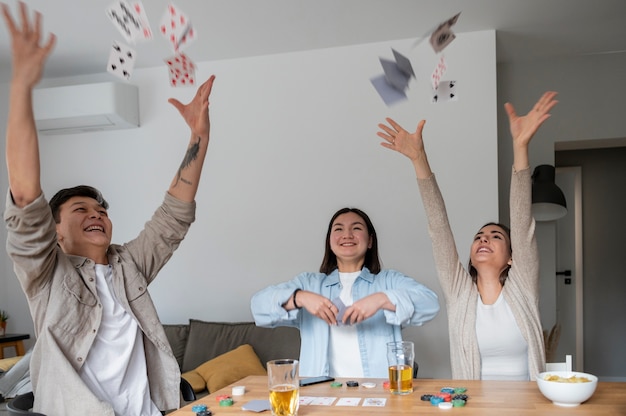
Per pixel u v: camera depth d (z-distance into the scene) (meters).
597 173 5.37
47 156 4.34
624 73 4.17
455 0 3.21
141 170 4.17
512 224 1.94
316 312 1.65
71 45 3.73
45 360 1.52
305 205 3.90
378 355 1.88
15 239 1.43
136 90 4.14
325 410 1.23
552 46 4.01
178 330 3.71
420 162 1.92
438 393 1.33
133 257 1.78
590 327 5.30
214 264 4.03
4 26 3.31
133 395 1.61
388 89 1.93
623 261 5.28
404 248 3.72
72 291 1.55
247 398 1.39
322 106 3.89
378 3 3.22
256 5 3.20
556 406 1.21
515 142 1.88
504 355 1.94
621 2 3.30
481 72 3.66
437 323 3.64
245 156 4.00
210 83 1.85
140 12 1.66
